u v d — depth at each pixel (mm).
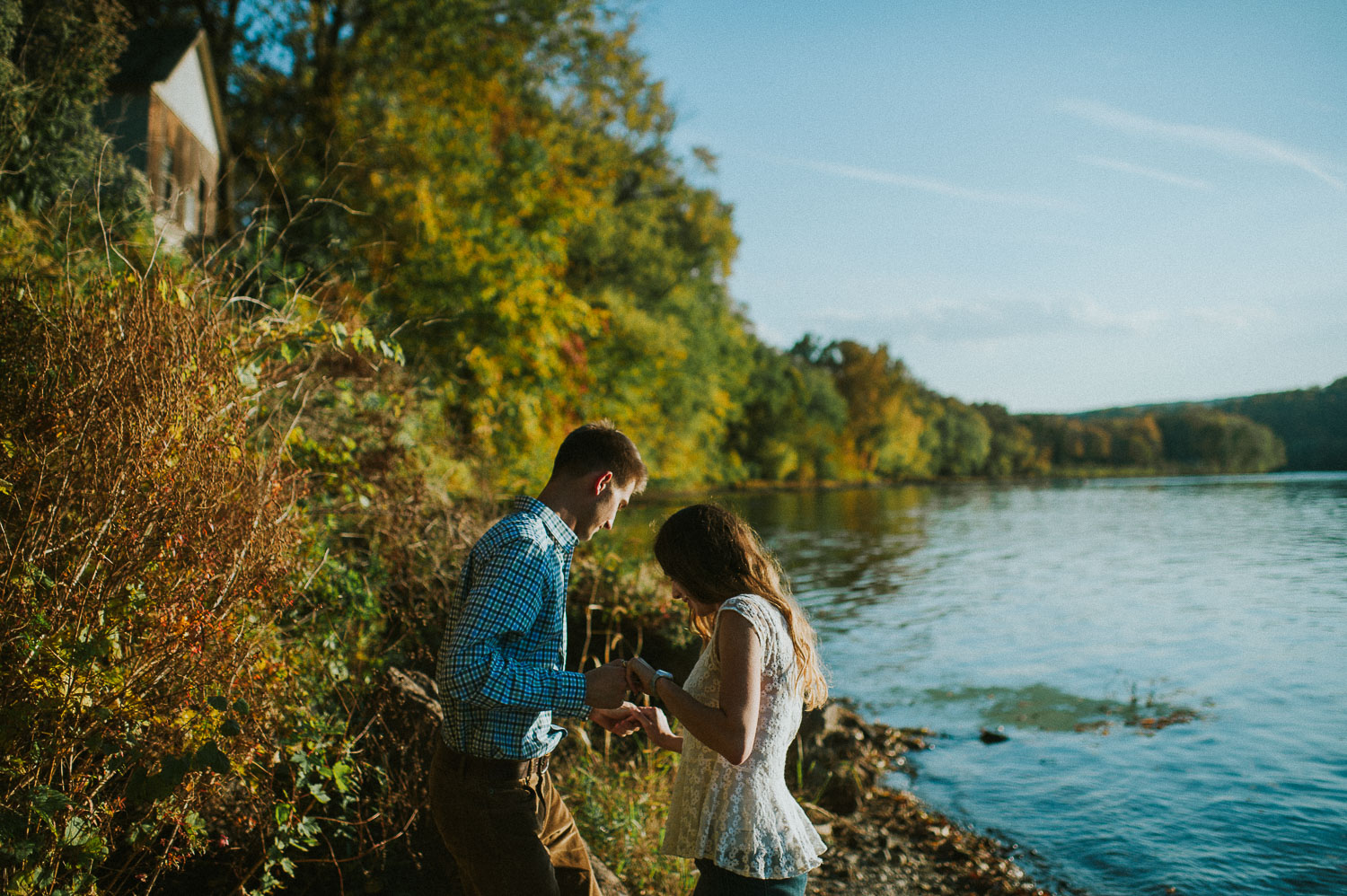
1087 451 112312
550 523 2305
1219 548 21109
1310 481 71312
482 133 14367
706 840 2158
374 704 3584
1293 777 5922
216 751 2242
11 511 2467
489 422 10758
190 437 2738
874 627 11727
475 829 2215
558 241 13312
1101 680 8773
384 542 4984
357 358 4863
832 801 5500
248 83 17156
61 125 5281
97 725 2217
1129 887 4523
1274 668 8977
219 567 2666
